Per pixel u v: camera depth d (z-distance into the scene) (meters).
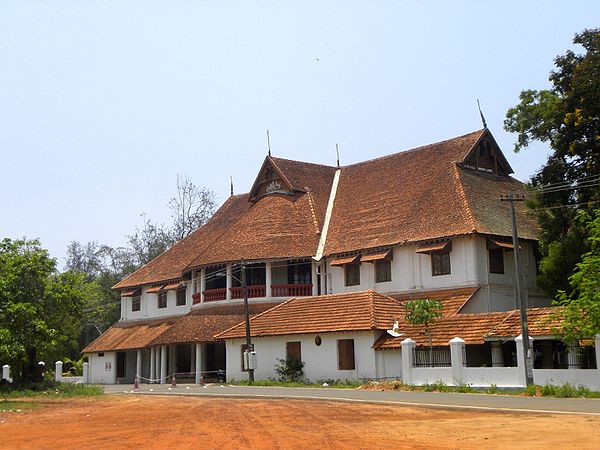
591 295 28.02
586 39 39.16
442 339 34.53
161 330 54.53
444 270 42.41
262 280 51.62
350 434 16.44
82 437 17.12
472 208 43.19
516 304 42.62
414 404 23.39
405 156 53.12
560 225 38.66
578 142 36.97
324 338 39.28
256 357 42.00
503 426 17.22
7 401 31.28
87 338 79.44
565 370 27.50
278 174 55.25
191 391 35.88
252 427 18.33
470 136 49.72
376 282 45.34
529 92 42.84
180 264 58.81
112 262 87.44
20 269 34.91
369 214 49.25
